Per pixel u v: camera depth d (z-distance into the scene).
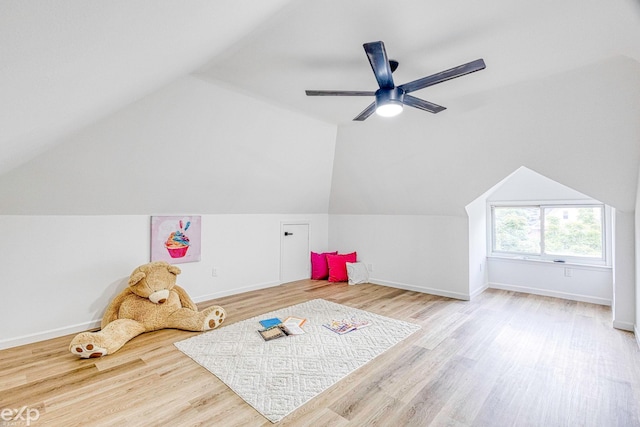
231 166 3.61
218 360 2.39
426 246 4.47
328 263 5.21
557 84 2.49
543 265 4.34
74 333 2.99
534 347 2.66
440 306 3.81
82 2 0.65
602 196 3.03
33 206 2.72
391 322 3.22
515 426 1.69
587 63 2.25
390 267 4.86
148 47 1.21
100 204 3.07
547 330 3.04
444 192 3.99
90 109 1.75
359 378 2.16
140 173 3.04
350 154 4.32
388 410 1.82
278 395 1.95
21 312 2.72
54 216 2.88
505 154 3.22
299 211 5.18
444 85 2.64
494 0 1.58
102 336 2.46
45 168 2.52
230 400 1.90
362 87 2.74
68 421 1.69
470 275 4.15
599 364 2.36
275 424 1.69
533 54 2.14
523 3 1.60
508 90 2.70
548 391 2.02
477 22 1.77
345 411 1.81
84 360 2.39
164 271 3.16
